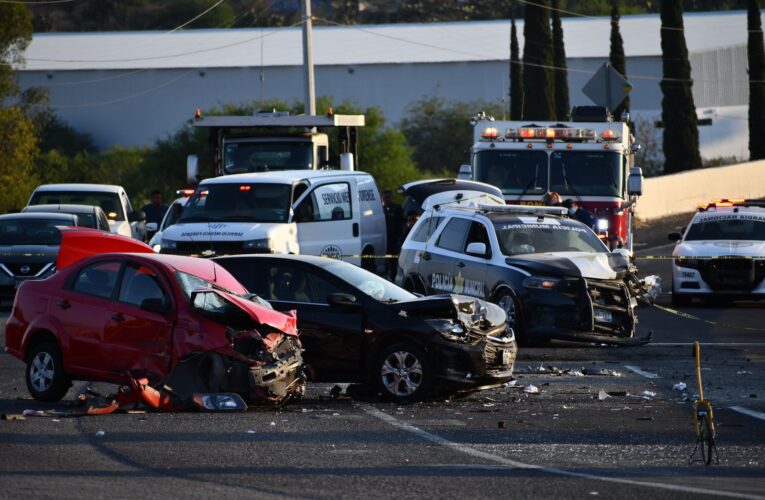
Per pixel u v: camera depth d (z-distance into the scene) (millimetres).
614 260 51625
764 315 63750
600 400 37156
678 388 39406
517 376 42594
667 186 151375
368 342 37250
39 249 65750
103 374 35562
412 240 58500
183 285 35312
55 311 36500
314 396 38531
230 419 32781
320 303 38219
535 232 53406
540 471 25953
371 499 22969
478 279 52531
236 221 61500
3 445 28391
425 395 36719
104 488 23703
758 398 37531
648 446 29219
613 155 69438
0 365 45500
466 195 66875
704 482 24828
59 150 199750
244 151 78562
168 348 34562
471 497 23188
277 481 24625
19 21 155000
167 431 30656
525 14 154250
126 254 36500
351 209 65938
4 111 131000
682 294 66875
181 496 23031
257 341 34688
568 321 49344
